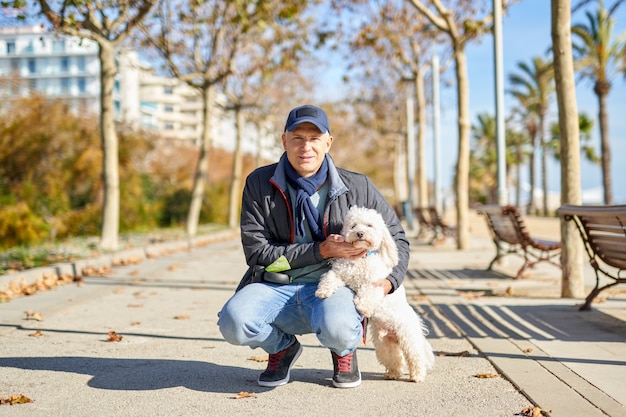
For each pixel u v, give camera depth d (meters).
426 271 11.44
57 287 9.27
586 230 6.85
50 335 6.12
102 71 13.57
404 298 4.33
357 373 4.40
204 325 6.64
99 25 13.39
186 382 4.50
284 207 4.27
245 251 4.32
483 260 13.40
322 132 4.14
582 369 4.66
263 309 4.14
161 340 5.91
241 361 5.12
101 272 10.88
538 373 4.57
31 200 16.47
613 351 5.19
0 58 37.56
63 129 18.61
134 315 7.21
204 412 3.84
